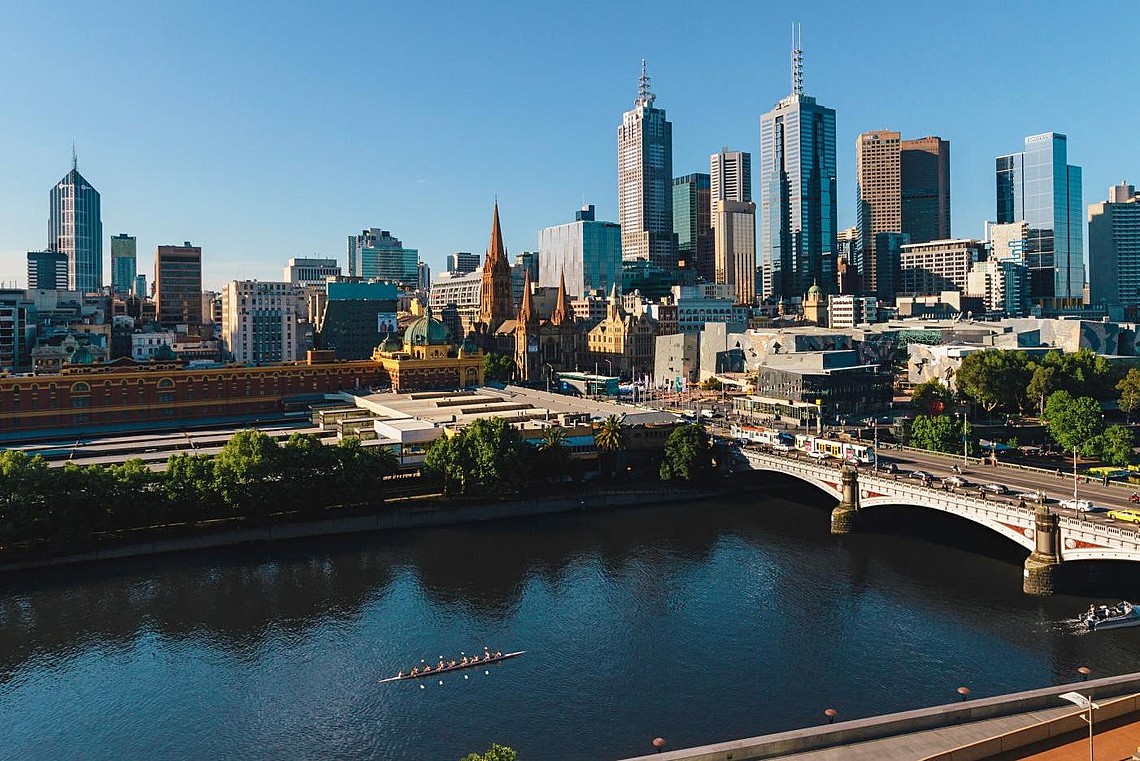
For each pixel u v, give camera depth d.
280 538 177.00
